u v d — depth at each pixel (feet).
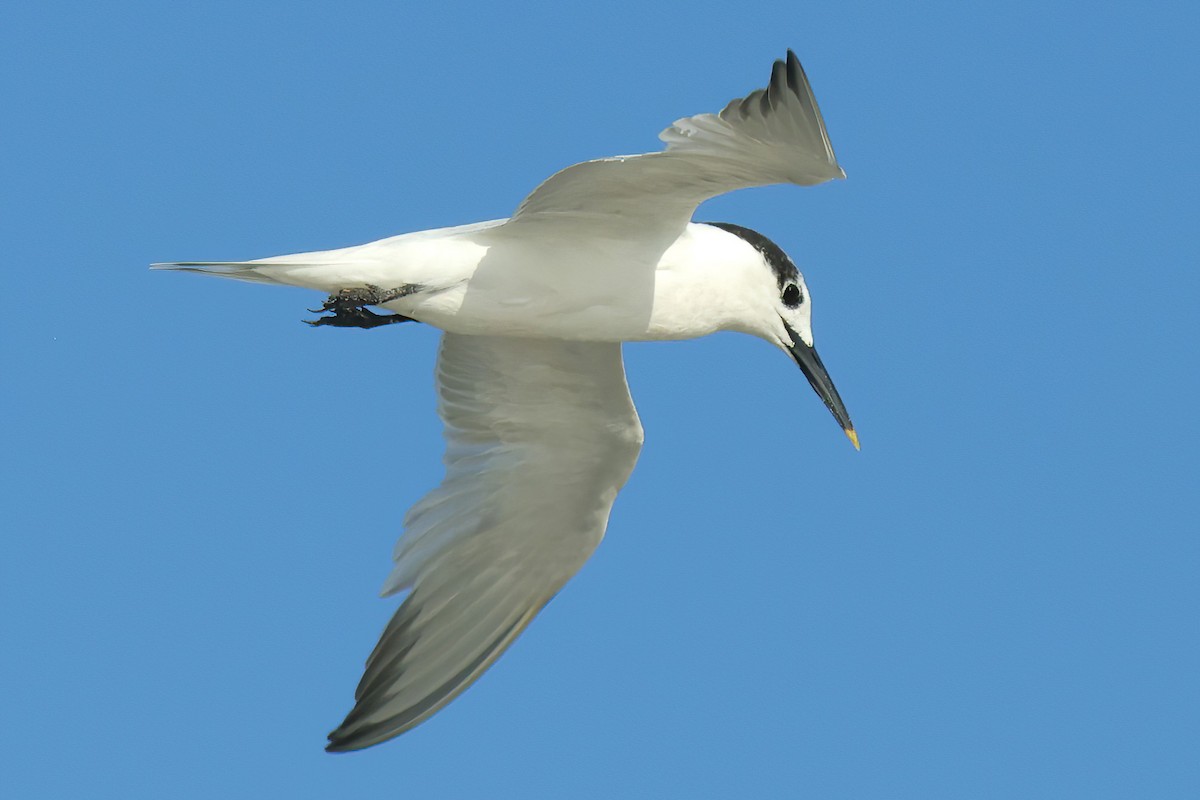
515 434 47.55
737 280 43.60
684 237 42.57
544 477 47.78
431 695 47.85
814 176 36.35
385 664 47.37
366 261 40.32
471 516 48.08
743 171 37.17
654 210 40.01
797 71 33.42
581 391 46.21
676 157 36.88
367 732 46.85
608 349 45.16
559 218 40.16
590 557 48.55
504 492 47.96
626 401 46.21
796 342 45.06
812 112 33.76
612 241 41.11
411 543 47.93
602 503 47.96
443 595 48.08
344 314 40.96
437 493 47.96
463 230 41.27
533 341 45.39
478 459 47.93
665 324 42.47
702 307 43.04
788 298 44.83
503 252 40.81
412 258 40.42
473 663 48.39
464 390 47.37
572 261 40.98
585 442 47.24
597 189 38.91
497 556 48.39
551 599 48.80
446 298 40.83
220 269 40.24
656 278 41.83
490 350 46.14
